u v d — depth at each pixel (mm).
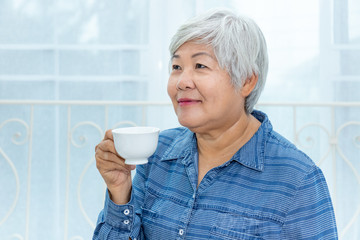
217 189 969
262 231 904
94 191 2633
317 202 908
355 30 2449
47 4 2518
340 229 2557
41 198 2619
